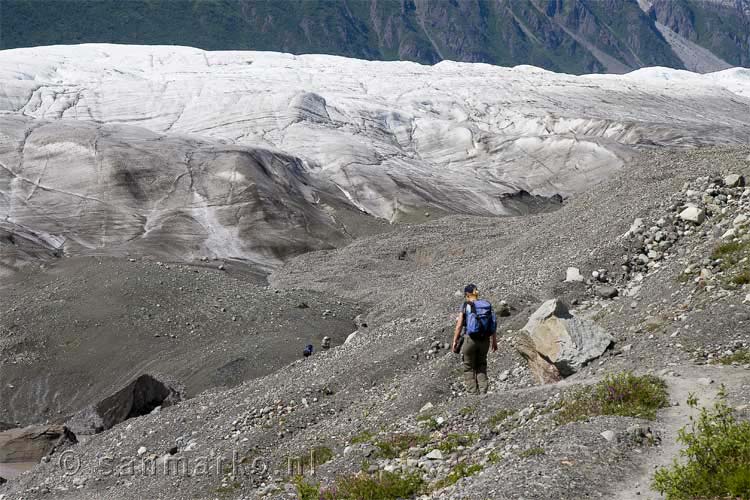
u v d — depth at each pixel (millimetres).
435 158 134750
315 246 78688
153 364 38250
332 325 42250
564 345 15578
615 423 10766
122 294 44469
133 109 132125
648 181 34688
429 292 39875
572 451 9914
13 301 45031
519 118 159000
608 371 14328
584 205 37562
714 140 154500
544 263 30328
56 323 42312
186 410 23797
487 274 35688
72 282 46656
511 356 19547
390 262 61438
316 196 94500
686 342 14289
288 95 134250
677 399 11609
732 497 8148
